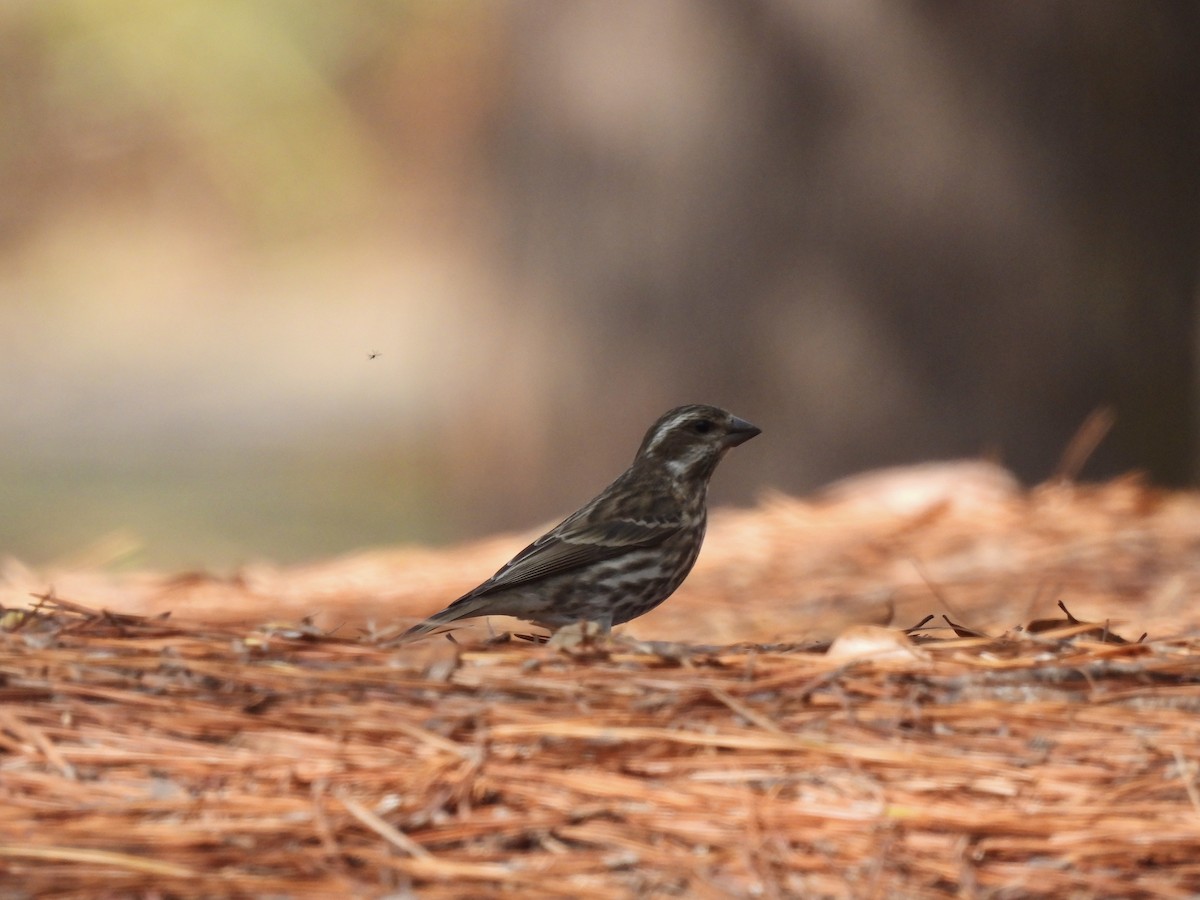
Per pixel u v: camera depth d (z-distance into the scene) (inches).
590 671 212.5
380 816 179.0
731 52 540.4
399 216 1359.5
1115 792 183.6
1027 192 531.8
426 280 1317.7
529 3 574.9
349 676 209.2
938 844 176.9
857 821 179.2
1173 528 420.2
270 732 194.9
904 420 538.0
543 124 570.9
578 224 565.3
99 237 1382.9
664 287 553.9
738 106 541.3
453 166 1293.1
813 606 372.5
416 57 1284.4
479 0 1251.2
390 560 469.1
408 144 1320.1
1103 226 535.5
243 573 452.8
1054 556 396.5
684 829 178.2
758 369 546.3
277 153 1311.5
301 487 888.9
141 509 821.9
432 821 178.9
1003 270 533.6
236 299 1363.2
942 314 536.4
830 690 205.9
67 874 168.7
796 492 543.2
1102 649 221.5
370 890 167.3
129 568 690.2
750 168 541.3
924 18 528.4
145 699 201.8
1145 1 530.0
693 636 354.3
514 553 471.8
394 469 929.5
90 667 211.3
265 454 974.4
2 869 169.2
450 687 206.1
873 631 223.5
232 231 1386.6
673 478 358.0
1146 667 212.1
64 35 1216.8
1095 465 539.5
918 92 531.2
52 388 1162.0
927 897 169.5
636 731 191.2
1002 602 361.4
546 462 577.9
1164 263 543.2
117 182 1373.0
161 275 1352.1
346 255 1385.3
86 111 1291.8
